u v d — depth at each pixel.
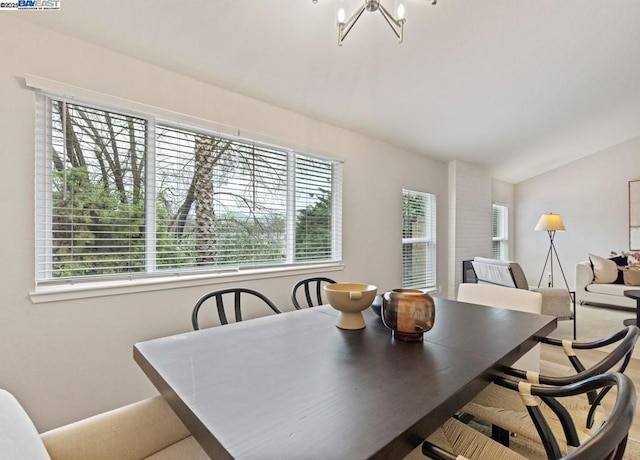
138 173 2.07
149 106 2.04
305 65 2.30
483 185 5.38
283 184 2.84
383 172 3.72
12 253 1.63
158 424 1.11
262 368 1.01
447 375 0.96
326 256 3.18
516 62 2.66
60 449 0.92
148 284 2.02
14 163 1.64
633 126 4.78
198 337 1.30
